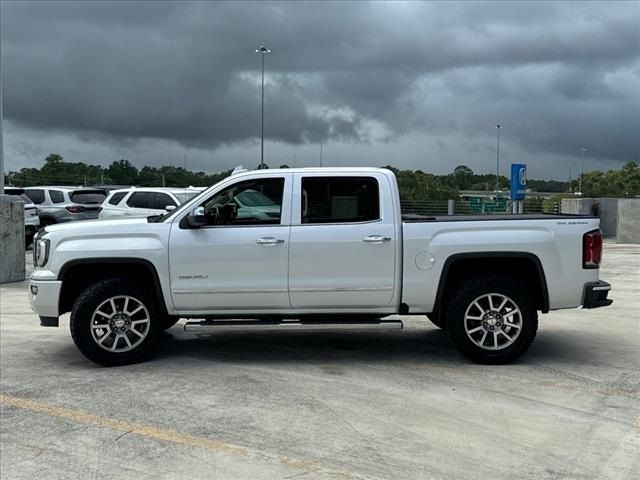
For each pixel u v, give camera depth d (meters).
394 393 5.52
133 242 6.34
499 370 6.21
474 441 4.49
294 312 6.43
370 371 6.20
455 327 6.30
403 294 6.34
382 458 4.22
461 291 6.29
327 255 6.29
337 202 6.39
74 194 20.05
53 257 6.40
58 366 6.52
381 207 6.35
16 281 12.91
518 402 5.28
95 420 4.95
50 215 19.61
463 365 6.40
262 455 4.28
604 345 7.25
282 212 6.36
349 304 6.39
